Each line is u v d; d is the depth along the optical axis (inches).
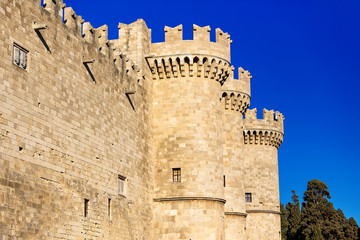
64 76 1489.9
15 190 1241.4
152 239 1946.4
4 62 1250.6
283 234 4859.7
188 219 1931.6
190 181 1966.0
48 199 1360.7
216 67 2086.6
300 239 4372.5
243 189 2469.2
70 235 1440.7
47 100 1401.3
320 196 4515.3
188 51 2050.9
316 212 4357.8
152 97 2081.7
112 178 1701.5
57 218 1389.0
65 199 1434.5
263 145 3024.1
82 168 1534.2
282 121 3142.2
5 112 1237.7
